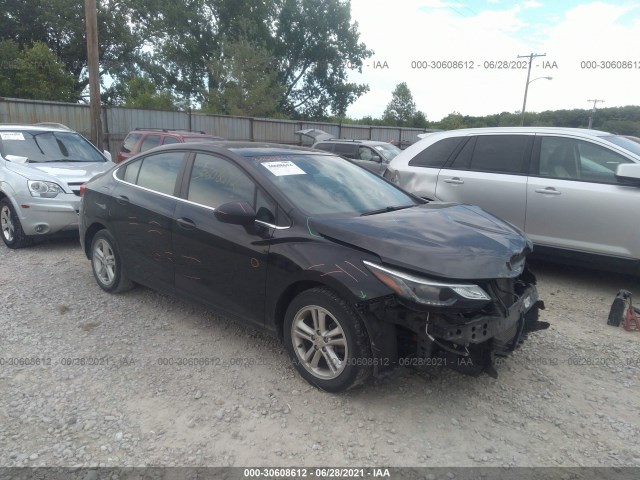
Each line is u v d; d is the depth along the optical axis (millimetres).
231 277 3889
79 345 4164
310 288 3467
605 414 3365
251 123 23250
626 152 5512
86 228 5414
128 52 34719
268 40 38719
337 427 3143
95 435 3020
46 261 6625
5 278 5848
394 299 3088
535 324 3902
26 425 3100
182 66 38656
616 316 4832
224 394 3480
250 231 3742
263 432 3086
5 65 25578
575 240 5746
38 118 16906
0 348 4082
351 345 3227
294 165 4258
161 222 4410
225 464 2811
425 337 3072
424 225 3598
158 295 5285
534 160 6102
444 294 2986
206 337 4340
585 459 2916
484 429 3164
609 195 5469
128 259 4902
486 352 3207
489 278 3127
